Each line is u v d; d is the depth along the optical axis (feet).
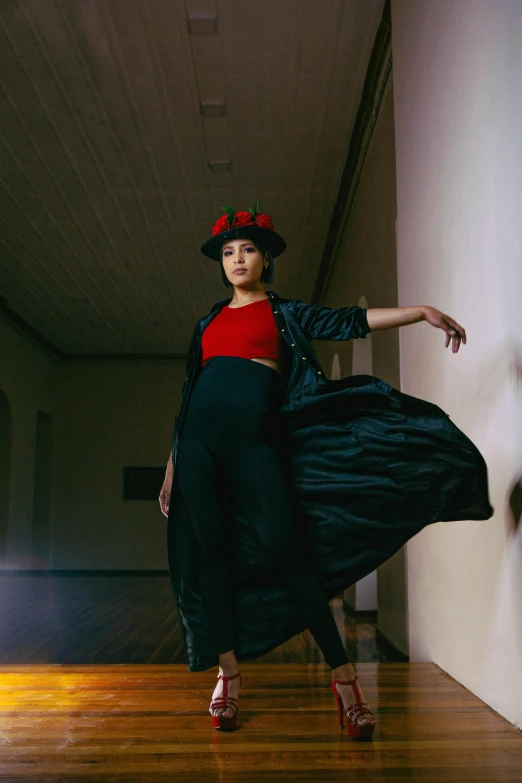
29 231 28.09
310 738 6.82
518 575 7.64
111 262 31.53
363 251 22.24
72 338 43.57
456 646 9.94
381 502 7.31
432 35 11.65
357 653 16.44
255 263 7.62
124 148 22.22
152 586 36.81
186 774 5.84
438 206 11.23
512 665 7.63
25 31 17.13
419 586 12.49
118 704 8.23
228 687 7.21
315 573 7.23
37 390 43.57
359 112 20.02
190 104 20.07
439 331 11.26
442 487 7.16
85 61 18.24
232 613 7.36
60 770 5.95
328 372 32.14
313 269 32.58
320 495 7.44
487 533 8.72
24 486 40.86
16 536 39.60
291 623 7.39
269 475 6.89
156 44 17.70
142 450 46.50
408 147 13.41
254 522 6.91
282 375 7.49
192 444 7.13
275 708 7.98
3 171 23.44
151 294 35.86
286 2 16.33
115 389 47.21
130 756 6.31
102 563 45.03
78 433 46.65
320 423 7.44
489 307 8.87
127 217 27.04
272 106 20.18
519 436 7.84
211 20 16.94
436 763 6.10
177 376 47.47
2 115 20.42
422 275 12.25
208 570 7.20
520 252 7.81
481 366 9.18
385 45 16.74
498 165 8.48
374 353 19.88
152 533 45.47
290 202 25.82
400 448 7.18
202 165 23.29
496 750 6.47
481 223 9.14
